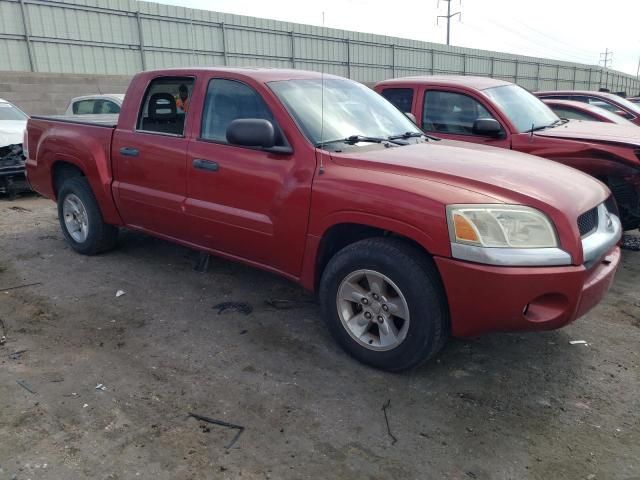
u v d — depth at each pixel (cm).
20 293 452
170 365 344
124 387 319
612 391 323
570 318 301
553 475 254
